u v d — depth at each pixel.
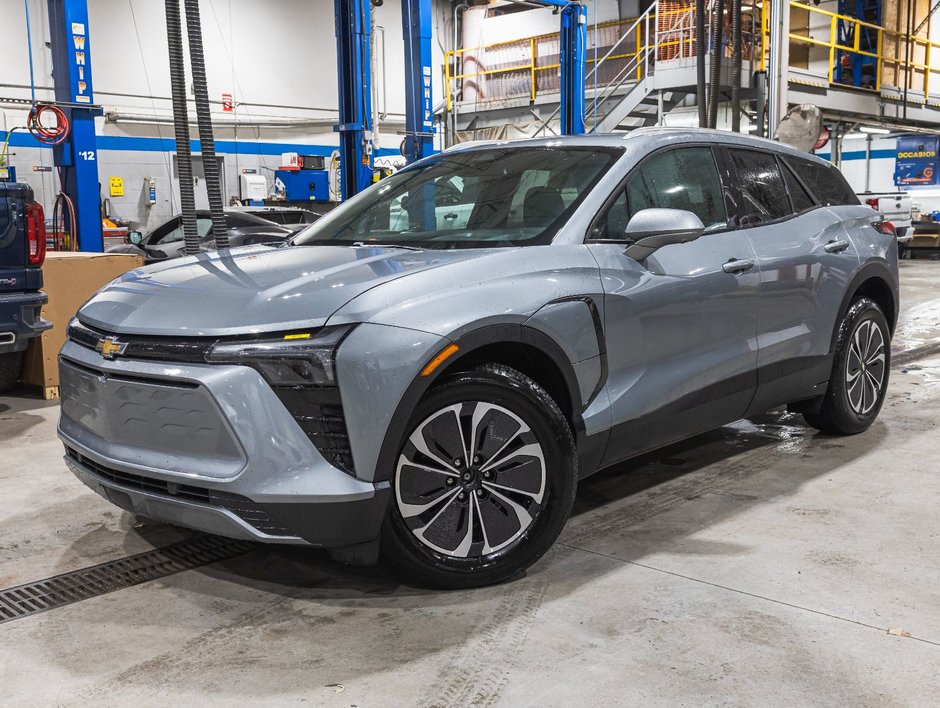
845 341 4.32
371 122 8.88
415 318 2.55
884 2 15.44
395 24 20.92
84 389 2.81
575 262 2.99
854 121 16.64
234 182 18.83
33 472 4.20
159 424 2.58
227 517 2.49
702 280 3.39
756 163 3.99
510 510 2.81
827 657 2.34
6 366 5.88
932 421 4.92
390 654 2.39
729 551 3.09
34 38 15.51
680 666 2.30
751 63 12.25
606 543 3.18
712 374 3.47
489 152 3.77
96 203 8.37
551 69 14.66
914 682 2.21
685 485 3.84
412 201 3.60
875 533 3.24
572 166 3.39
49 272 5.76
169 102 17.53
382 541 2.64
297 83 19.62
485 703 2.14
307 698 2.18
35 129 7.85
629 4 14.26
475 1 20.59
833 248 4.15
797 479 3.90
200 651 2.43
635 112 14.48
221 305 2.63
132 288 2.97
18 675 2.32
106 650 2.45
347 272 2.76
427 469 2.67
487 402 2.73
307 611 2.67
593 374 3.00
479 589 2.80
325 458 2.48
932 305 10.34
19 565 3.07
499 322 2.68
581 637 2.47
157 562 3.09
